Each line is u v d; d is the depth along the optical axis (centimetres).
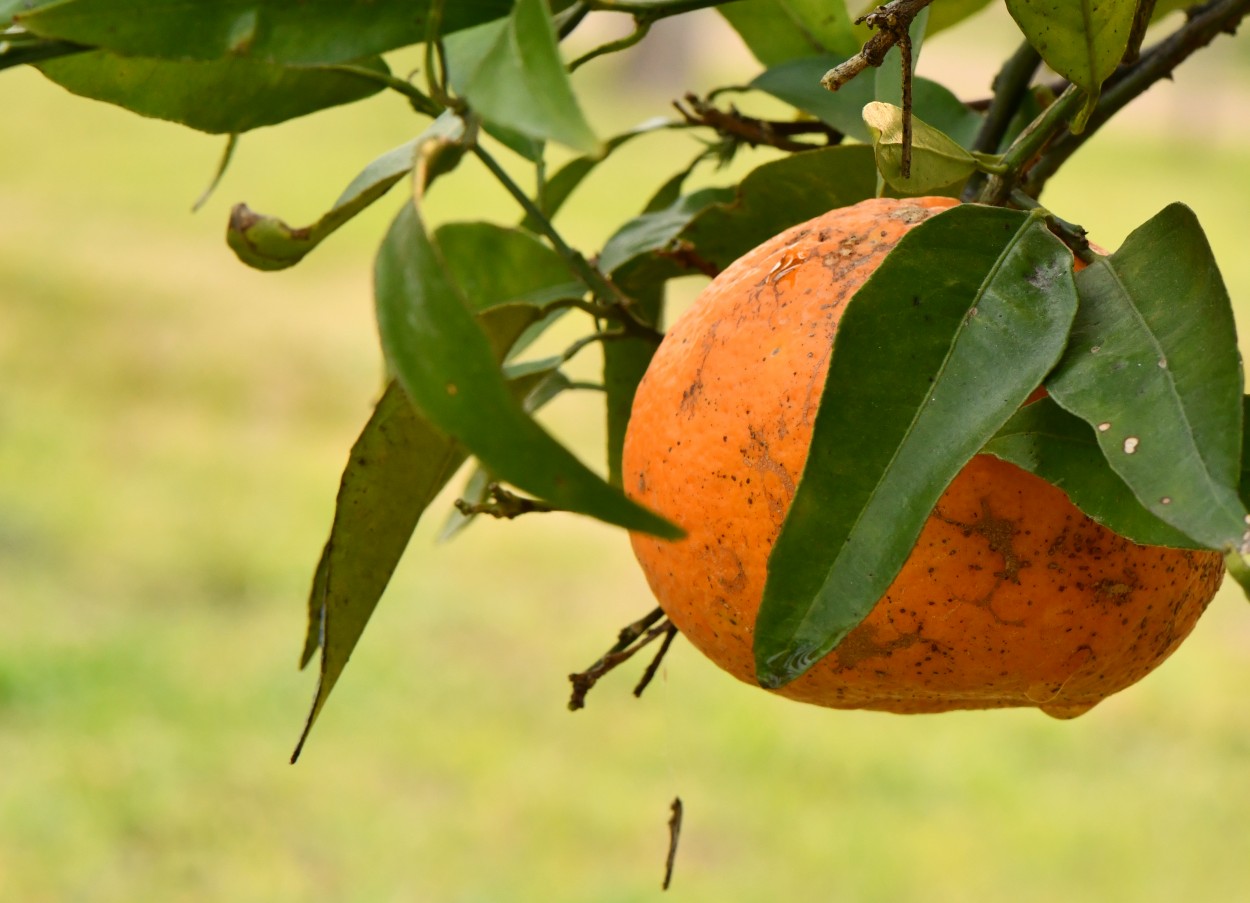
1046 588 156
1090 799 845
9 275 1742
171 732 875
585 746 892
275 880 764
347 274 1864
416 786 846
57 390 1413
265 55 142
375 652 984
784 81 229
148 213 2095
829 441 140
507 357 220
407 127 2789
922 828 817
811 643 134
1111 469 140
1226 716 930
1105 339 143
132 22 139
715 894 759
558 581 1102
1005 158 167
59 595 1027
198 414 1391
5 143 2481
